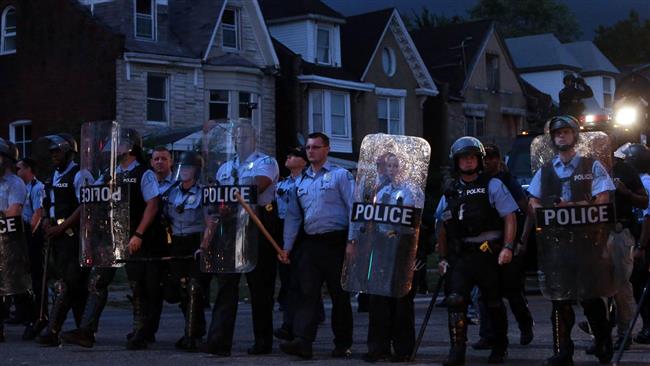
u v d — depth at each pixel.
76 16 33.72
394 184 9.51
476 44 47.44
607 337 9.34
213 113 35.47
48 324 11.02
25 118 35.22
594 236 8.70
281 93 38.47
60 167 11.16
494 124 48.00
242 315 15.49
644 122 17.27
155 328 11.09
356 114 40.91
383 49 42.47
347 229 9.89
